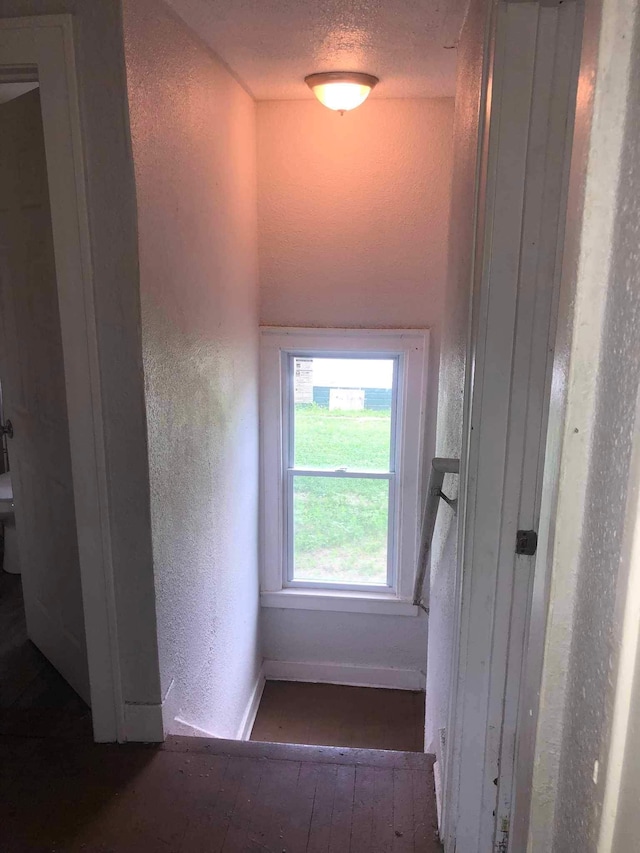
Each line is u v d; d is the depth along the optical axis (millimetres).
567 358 549
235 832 1714
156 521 1919
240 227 2789
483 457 1376
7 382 2387
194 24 2021
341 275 3135
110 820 1748
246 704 3197
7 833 1705
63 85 1623
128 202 1686
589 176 496
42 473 2250
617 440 480
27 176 1962
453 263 2098
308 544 3529
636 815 449
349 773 1939
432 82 2645
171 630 2094
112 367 1783
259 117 2996
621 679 471
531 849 654
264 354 3238
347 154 3004
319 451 3420
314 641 3555
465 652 1485
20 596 3074
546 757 624
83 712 2189
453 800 1575
